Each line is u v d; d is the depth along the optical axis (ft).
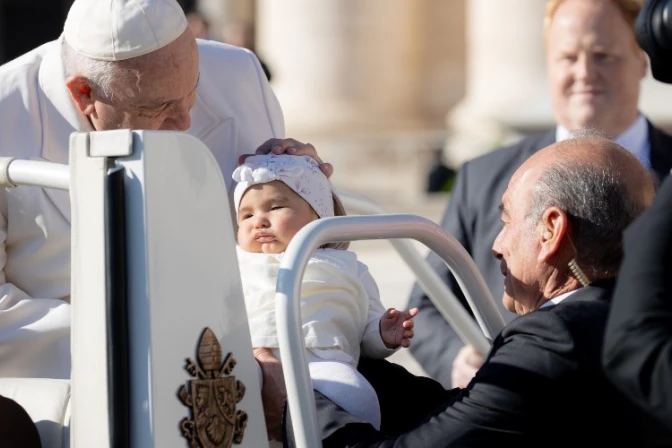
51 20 302.45
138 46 36.09
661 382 21.89
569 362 26.55
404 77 256.52
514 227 29.81
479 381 27.61
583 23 48.37
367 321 34.91
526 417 26.89
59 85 38.75
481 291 35.06
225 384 28.71
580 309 27.27
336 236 29.32
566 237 28.66
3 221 38.19
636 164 29.12
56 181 29.07
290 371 27.66
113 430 27.04
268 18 248.73
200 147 28.07
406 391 35.35
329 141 239.50
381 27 249.34
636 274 22.88
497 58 215.10
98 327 27.37
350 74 245.65
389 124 248.93
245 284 33.76
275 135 44.29
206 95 42.73
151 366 26.89
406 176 228.84
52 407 31.45
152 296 26.91
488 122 215.31
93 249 27.35
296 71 244.83
